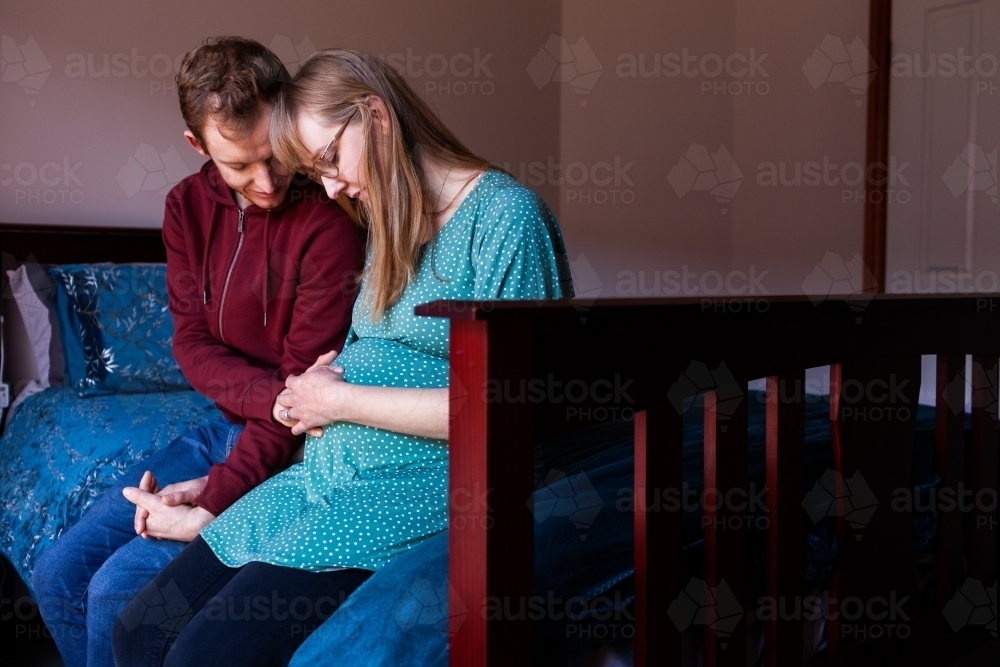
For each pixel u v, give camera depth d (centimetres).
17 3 280
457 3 403
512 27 427
